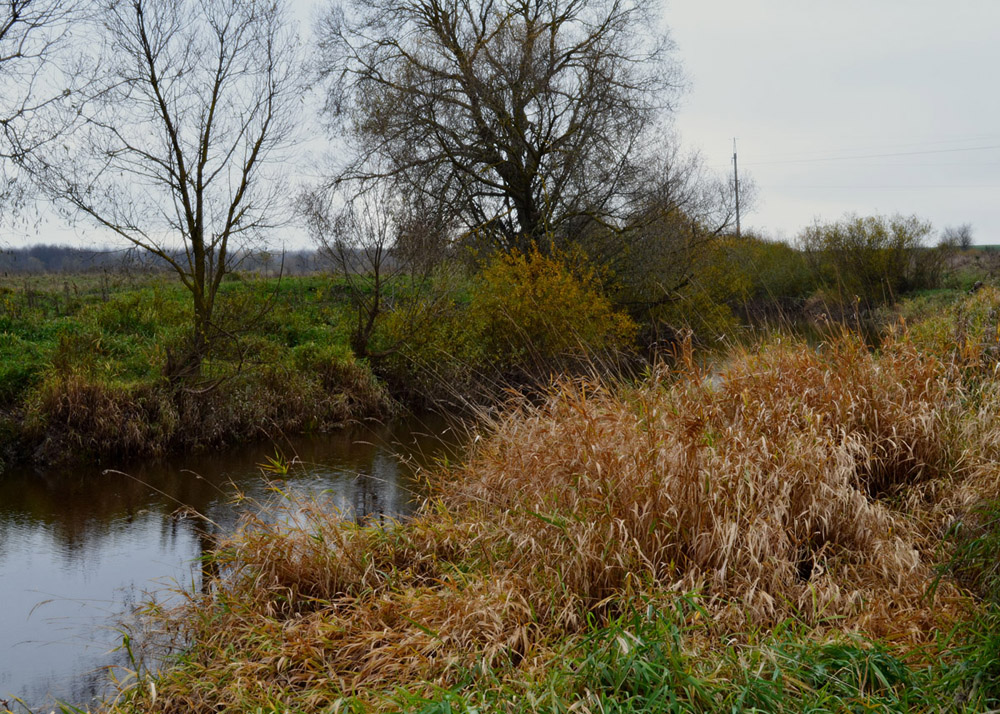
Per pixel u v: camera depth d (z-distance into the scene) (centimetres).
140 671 453
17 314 1432
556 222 2109
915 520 506
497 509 575
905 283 2933
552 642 399
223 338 1309
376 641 420
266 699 378
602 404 627
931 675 326
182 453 1115
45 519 802
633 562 440
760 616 395
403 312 1570
